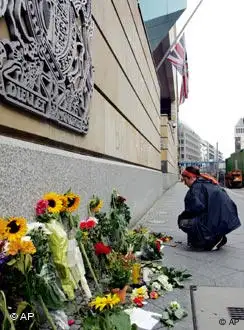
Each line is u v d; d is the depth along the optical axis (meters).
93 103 5.87
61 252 3.10
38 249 2.73
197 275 4.75
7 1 2.96
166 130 27.42
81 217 4.64
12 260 2.38
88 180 5.08
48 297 2.69
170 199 18.77
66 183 4.23
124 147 8.76
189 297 3.91
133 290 3.86
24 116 3.44
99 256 3.94
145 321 3.27
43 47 3.68
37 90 3.54
